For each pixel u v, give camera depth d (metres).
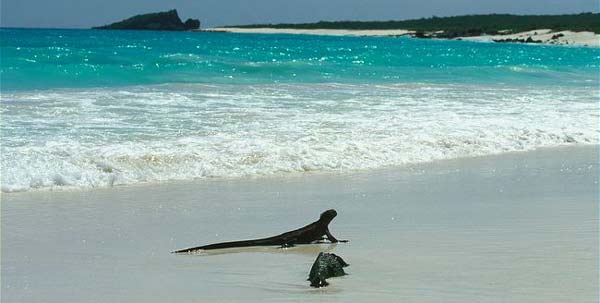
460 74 44.12
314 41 119.56
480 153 20.27
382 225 11.77
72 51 52.69
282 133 20.09
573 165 18.89
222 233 11.45
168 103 25.33
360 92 31.23
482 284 8.12
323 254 8.73
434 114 24.91
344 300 7.59
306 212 13.04
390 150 19.23
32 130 19.33
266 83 34.22
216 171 16.70
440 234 11.01
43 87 30.25
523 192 15.05
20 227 11.80
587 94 34.62
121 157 16.62
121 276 8.89
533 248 9.92
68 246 10.59
